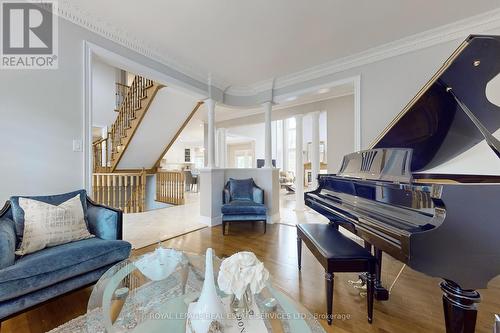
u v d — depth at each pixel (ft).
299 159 16.38
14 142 6.09
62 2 6.62
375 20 7.45
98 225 6.16
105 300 3.87
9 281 4.07
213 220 12.41
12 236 4.82
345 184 7.39
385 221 4.43
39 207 5.44
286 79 12.08
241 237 10.37
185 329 3.21
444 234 3.31
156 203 19.71
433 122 5.82
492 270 3.28
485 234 3.29
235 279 3.02
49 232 5.26
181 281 4.61
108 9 6.89
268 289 4.16
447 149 6.46
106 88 20.77
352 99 13.80
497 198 3.34
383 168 5.83
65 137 6.93
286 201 21.49
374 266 4.72
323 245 5.28
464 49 4.31
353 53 9.52
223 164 20.89
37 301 4.44
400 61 8.80
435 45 8.11
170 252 5.02
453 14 7.18
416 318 4.90
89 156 7.40
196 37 8.38
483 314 5.00
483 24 7.32
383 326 4.65
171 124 15.94
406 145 6.84
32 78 6.38
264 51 9.37
